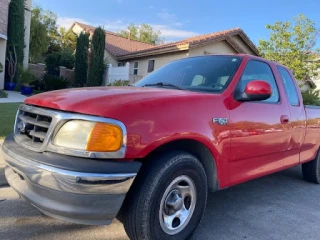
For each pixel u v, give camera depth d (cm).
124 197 229
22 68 1786
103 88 301
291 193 474
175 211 269
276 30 1616
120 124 228
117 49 2552
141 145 234
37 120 252
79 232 298
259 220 361
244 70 350
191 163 271
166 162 252
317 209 409
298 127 425
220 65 361
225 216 367
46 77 1848
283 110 393
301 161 460
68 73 2298
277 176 572
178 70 387
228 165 312
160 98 261
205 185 292
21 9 1775
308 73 1603
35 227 300
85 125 227
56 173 218
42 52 2755
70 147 226
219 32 1950
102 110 229
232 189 476
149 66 2062
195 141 277
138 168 232
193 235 312
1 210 331
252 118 332
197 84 344
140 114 239
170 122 253
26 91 1608
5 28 1588
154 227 247
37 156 234
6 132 599
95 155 222
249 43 1967
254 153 342
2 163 436
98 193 220
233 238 312
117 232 303
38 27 2620
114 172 221
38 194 232
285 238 320
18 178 264
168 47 1808
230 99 314
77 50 2111
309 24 1603
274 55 1590
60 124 233
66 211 220
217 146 293
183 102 271
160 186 246
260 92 309
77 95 259
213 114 290
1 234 282
